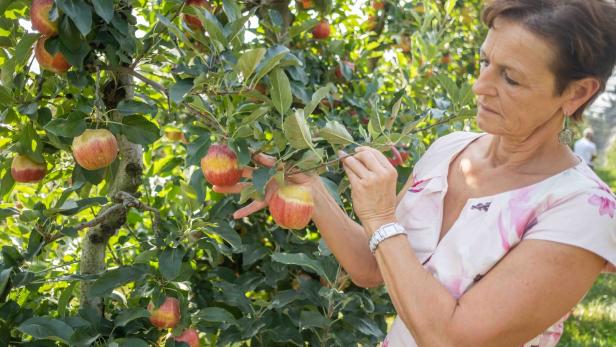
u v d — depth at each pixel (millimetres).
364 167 1399
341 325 2428
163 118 2408
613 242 1250
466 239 1388
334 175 2314
